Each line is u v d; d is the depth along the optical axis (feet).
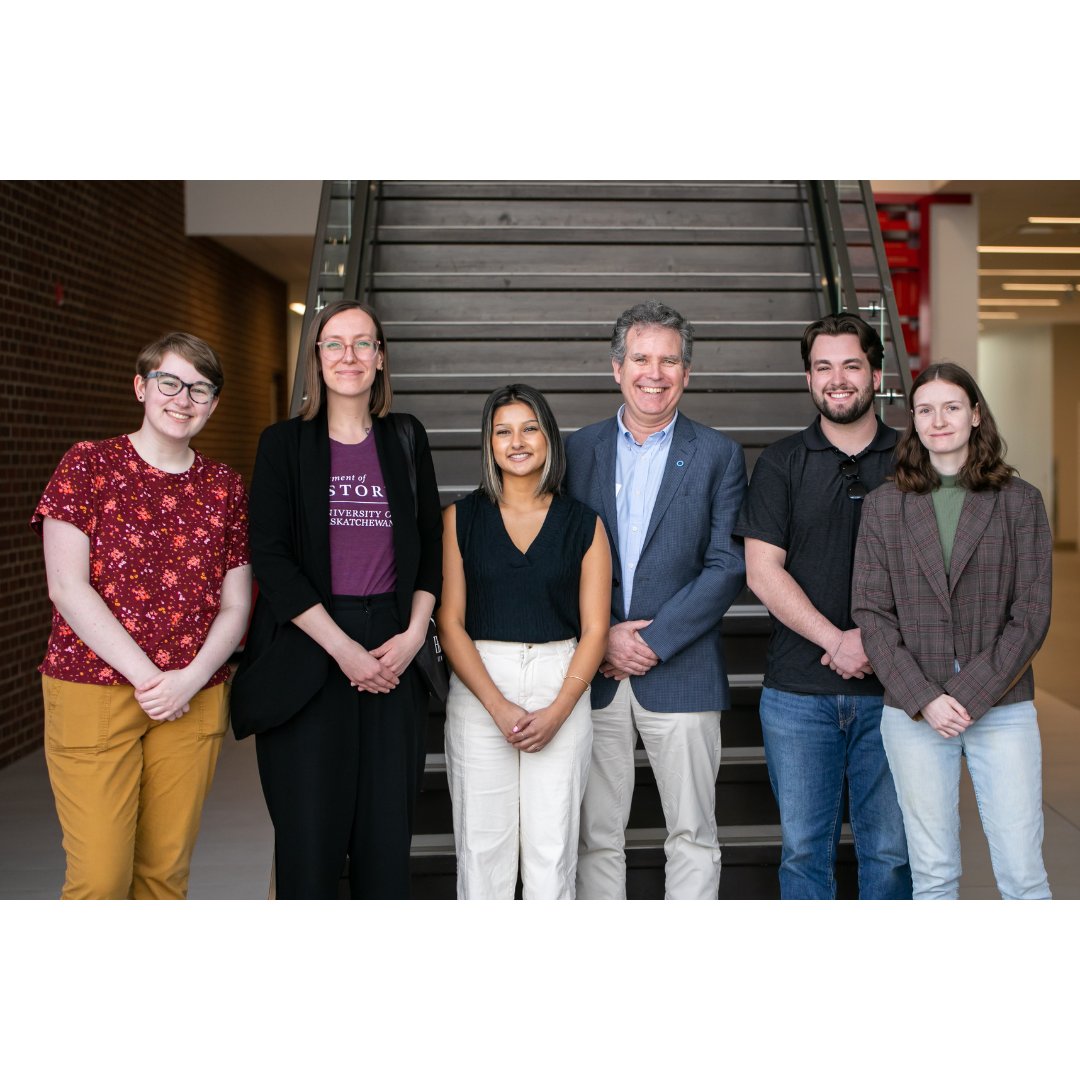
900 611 10.08
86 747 9.52
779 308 20.85
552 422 10.52
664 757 11.19
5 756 20.76
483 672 10.33
